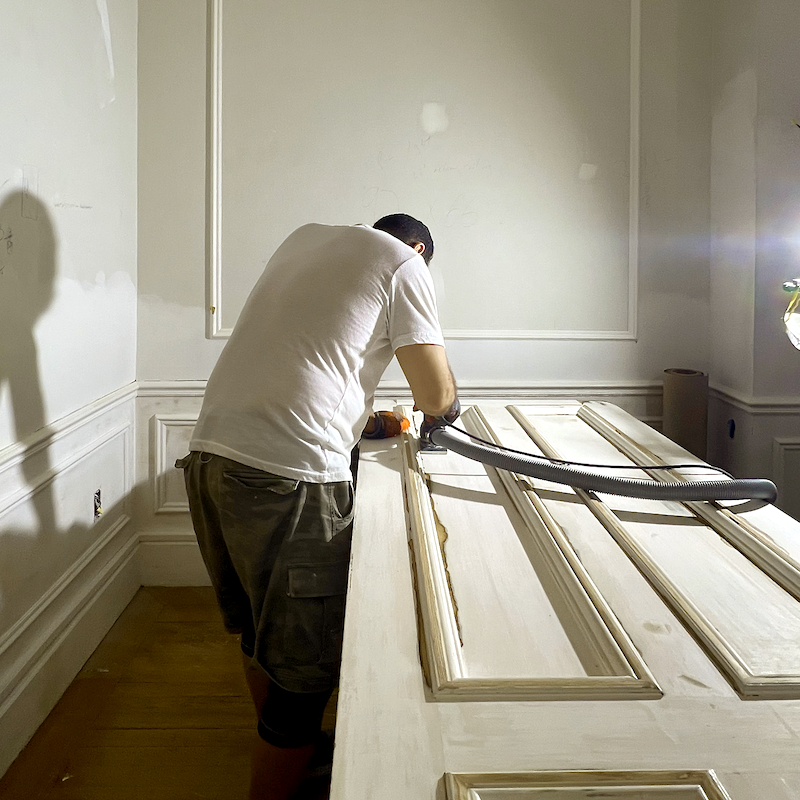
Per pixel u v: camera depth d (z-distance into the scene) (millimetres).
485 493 1621
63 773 1884
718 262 2977
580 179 2992
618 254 3029
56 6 2178
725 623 1019
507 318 3041
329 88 2928
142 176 2920
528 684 876
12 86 1898
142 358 2992
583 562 1227
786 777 738
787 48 2582
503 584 1173
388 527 1408
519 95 2953
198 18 2877
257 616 1561
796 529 1347
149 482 3045
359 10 2910
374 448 2004
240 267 2977
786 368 2699
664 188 3002
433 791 716
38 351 2074
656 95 2967
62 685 2254
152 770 1904
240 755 1973
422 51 2932
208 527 1612
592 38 2943
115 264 2719
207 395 1642
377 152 2955
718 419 3010
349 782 725
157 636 2646
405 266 1579
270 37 2902
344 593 1537
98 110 2521
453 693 865
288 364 1537
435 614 1030
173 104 2900
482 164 2977
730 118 2814
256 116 2924
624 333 3059
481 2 2926
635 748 780
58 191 2201
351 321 1551
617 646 957
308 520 1516
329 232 1689
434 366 1565
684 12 2943
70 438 2312
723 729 812
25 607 2020
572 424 2232
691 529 1390
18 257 1944
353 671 918
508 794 714
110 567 2697
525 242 3010
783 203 2635
